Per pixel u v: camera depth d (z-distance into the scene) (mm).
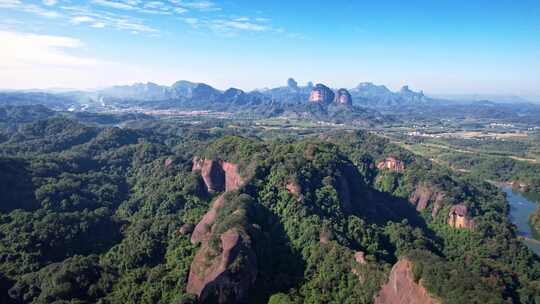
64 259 126438
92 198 175375
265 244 119875
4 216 139125
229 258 105688
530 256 150125
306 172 149125
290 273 115500
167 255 124875
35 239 127438
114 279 111125
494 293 86438
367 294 101438
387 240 138875
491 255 149750
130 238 134625
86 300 103562
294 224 130500
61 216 139250
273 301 101250
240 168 161875
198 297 101625
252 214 131750
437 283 87750
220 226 117750
